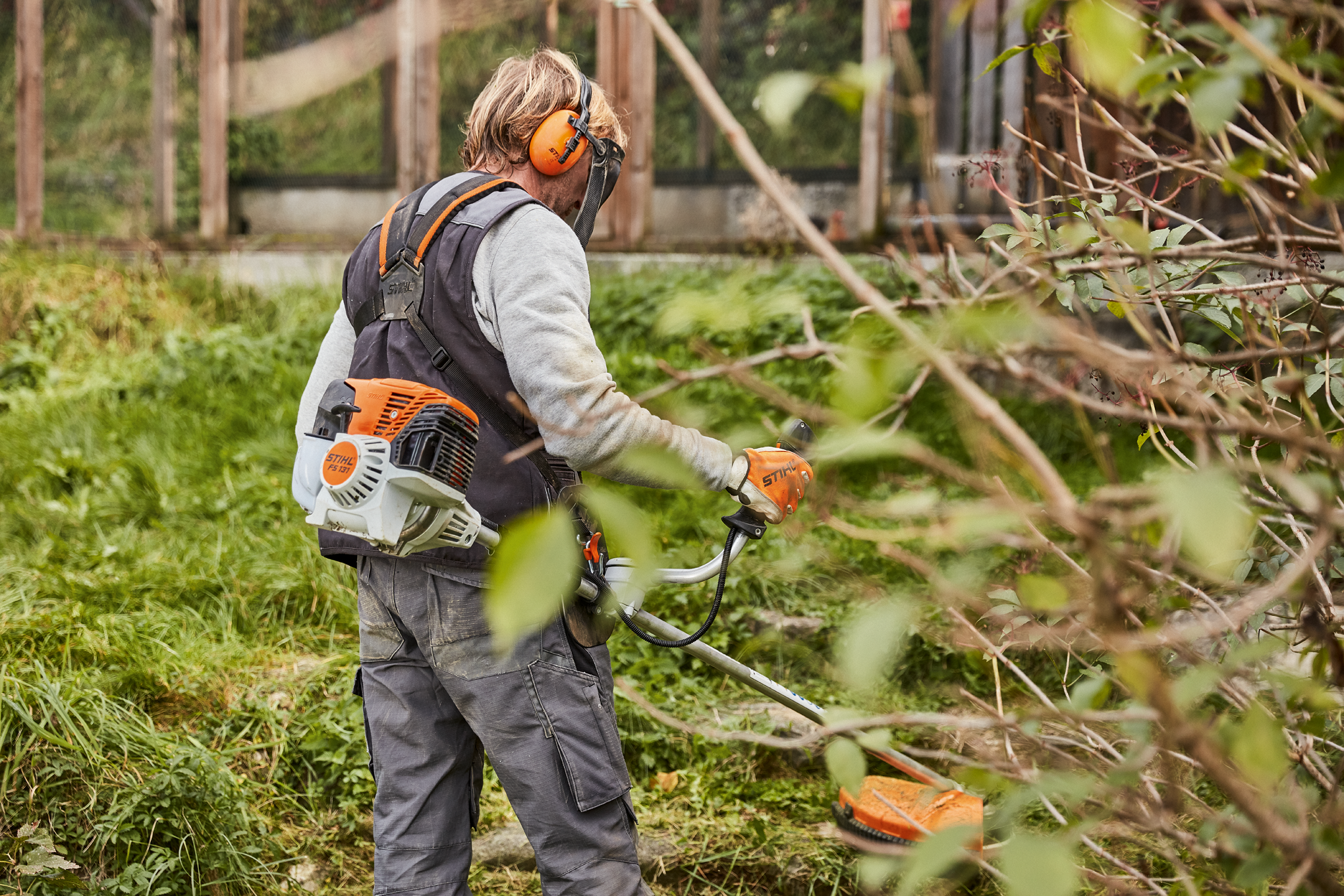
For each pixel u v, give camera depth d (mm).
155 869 2525
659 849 2914
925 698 3268
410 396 1737
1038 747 1201
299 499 1735
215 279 8859
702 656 1981
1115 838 2092
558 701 1860
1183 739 863
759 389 912
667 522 4453
